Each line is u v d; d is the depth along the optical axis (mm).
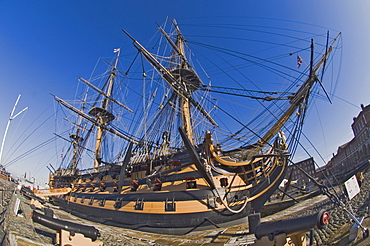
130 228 20078
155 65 23016
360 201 13102
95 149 42625
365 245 6449
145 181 22406
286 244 7105
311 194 25500
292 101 17953
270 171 19703
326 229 10945
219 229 16359
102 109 42938
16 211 13336
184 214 17500
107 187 27656
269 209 23328
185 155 20562
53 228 9000
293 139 17859
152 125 30062
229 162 18656
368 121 44562
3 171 44625
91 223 23953
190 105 29656
